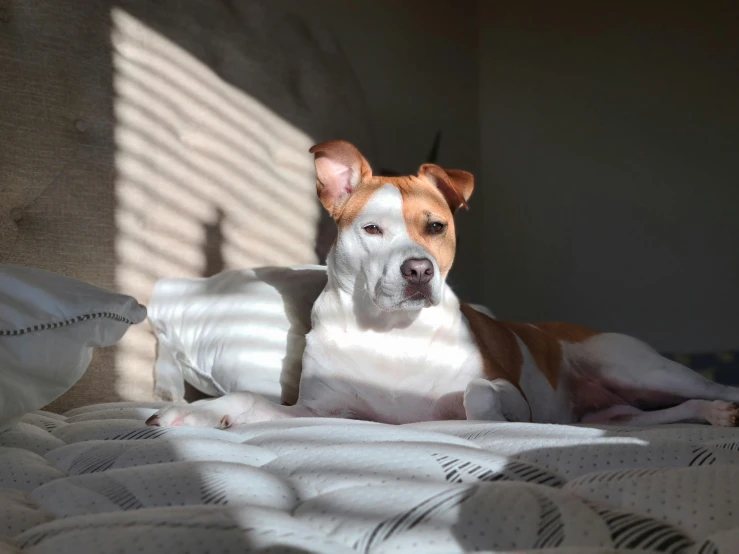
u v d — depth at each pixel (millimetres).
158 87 2801
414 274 1909
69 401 2441
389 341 2035
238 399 1864
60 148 2508
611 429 1710
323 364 2090
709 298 4297
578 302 4594
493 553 806
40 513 1035
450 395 2037
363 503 947
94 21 2662
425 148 4477
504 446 1289
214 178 2896
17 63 2438
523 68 4805
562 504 915
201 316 2537
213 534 839
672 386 2387
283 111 3160
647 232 4445
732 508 901
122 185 2643
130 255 2645
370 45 4168
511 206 4797
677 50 4422
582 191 4605
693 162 4359
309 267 2684
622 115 4531
